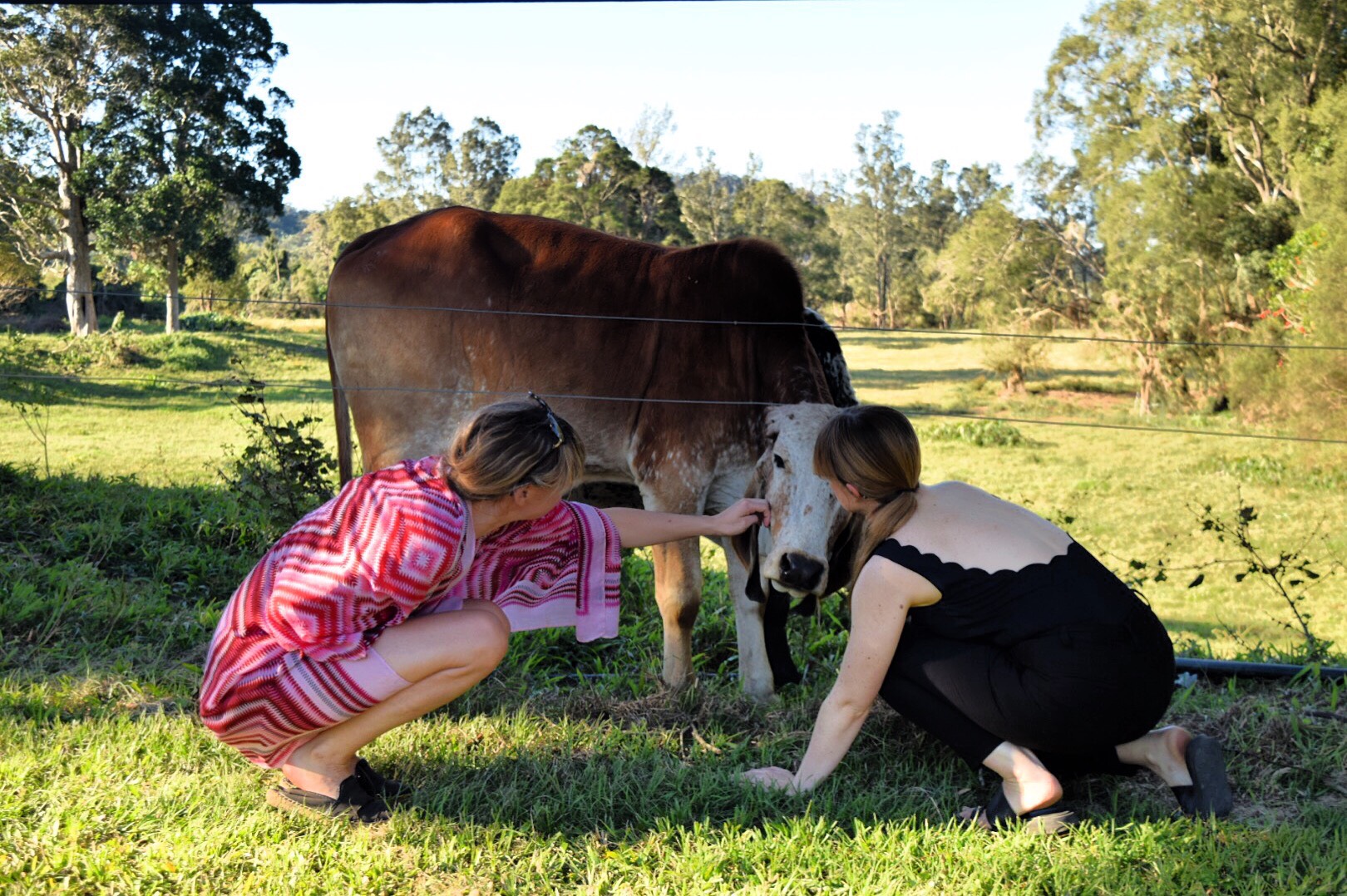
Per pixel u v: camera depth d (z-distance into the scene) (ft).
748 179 249.96
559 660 13.10
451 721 10.23
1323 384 48.57
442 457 7.89
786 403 11.69
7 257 114.21
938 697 8.38
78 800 8.11
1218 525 15.72
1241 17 81.10
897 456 8.21
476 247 12.48
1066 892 7.28
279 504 17.12
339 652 7.59
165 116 120.06
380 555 7.39
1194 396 75.25
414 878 7.43
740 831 8.20
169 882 7.19
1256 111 82.89
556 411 12.25
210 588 14.80
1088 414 75.72
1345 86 68.49
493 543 8.64
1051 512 37.29
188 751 9.09
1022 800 8.09
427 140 243.40
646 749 9.62
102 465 33.55
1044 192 122.01
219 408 54.75
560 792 8.61
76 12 112.06
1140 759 8.58
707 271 12.09
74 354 72.90
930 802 8.68
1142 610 8.06
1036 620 7.90
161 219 115.24
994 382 98.12
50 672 11.16
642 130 217.77
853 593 8.43
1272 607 25.79
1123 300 83.66
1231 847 7.66
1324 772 9.14
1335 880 7.29
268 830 7.89
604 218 206.39
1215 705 10.81
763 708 11.03
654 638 13.87
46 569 14.03
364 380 12.81
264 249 228.22
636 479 12.25
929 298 193.88
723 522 9.57
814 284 245.45
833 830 8.13
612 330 12.23
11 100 114.52
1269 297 66.64
